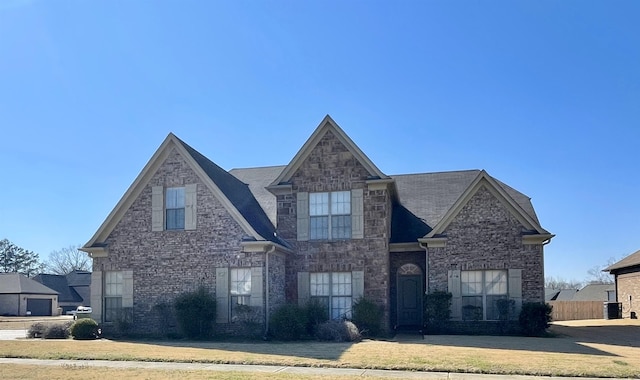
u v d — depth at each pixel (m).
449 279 23.05
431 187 28.50
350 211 23.45
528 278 22.42
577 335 22.27
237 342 19.66
